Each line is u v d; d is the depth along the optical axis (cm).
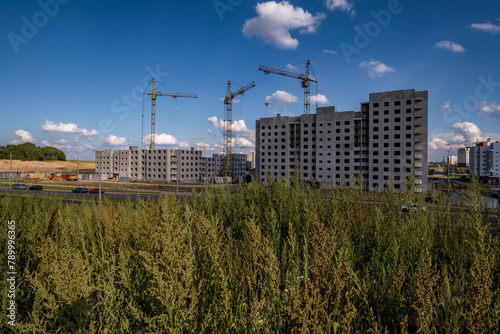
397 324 472
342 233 820
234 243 916
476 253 555
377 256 754
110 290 507
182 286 456
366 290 509
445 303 449
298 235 943
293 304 412
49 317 487
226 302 482
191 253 519
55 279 505
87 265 713
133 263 650
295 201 1202
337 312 441
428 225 923
